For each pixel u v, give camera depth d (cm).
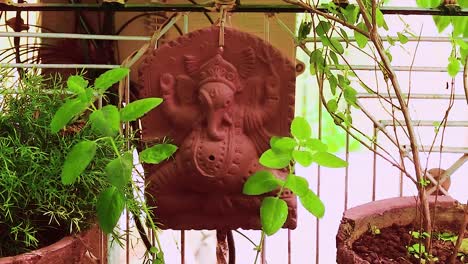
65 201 90
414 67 111
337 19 91
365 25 95
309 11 95
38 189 89
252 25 123
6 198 89
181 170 97
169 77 98
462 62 99
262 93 98
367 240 102
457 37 102
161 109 98
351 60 128
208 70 97
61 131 94
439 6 100
